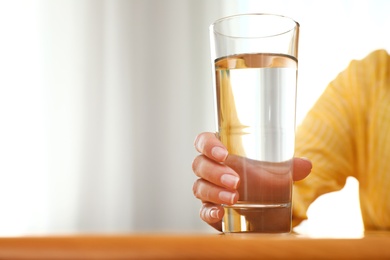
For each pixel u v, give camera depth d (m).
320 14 2.49
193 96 2.76
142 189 2.76
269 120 0.41
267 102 0.41
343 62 2.45
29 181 2.75
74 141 2.77
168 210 2.74
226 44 0.41
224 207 0.41
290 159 0.41
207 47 2.75
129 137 2.77
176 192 2.75
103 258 0.23
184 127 2.76
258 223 0.40
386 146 1.15
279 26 0.40
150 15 2.79
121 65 2.79
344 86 1.23
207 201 0.56
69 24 2.80
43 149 2.77
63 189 2.76
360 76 1.22
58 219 2.75
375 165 1.16
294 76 0.42
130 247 0.23
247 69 0.41
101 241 0.23
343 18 2.45
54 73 2.79
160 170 2.76
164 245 0.23
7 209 2.73
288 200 0.41
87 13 2.81
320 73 2.46
